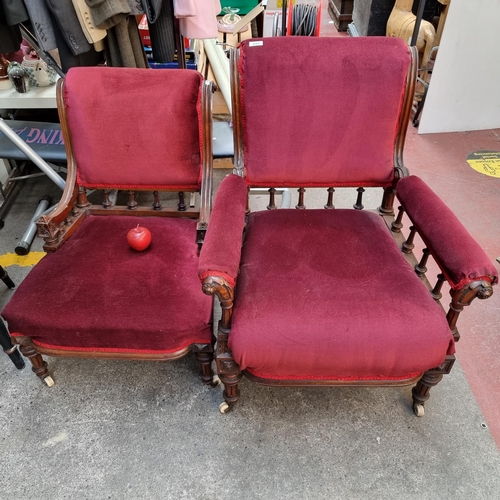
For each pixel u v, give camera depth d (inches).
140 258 48.0
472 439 47.9
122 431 49.1
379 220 52.8
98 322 42.2
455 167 100.3
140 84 48.9
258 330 38.7
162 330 42.3
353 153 50.7
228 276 36.8
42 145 75.5
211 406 51.6
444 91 109.6
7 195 87.9
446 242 39.2
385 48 46.9
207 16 69.6
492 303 64.9
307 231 49.9
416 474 44.9
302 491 43.8
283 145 50.4
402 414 50.4
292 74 47.1
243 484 44.4
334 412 50.8
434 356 39.2
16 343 46.0
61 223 52.8
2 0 54.6
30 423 49.8
